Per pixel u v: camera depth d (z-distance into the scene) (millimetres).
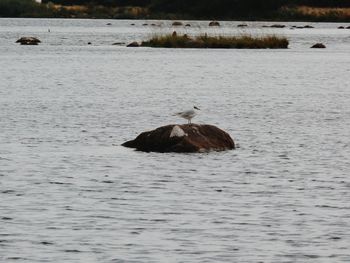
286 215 67562
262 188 78125
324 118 130750
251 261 55594
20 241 59531
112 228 63250
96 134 110875
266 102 154000
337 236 61438
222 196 74562
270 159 93250
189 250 57875
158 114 132875
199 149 95125
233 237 61094
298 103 152875
